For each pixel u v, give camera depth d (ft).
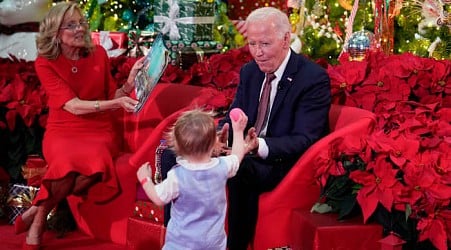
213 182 11.32
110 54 20.27
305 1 20.07
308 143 12.82
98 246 15.03
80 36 14.87
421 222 10.83
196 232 11.30
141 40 20.24
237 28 21.63
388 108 13.94
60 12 14.78
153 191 11.21
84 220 15.61
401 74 14.46
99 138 15.37
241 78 13.84
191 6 19.04
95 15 22.08
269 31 12.83
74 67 15.17
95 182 14.88
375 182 11.12
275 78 13.29
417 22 19.25
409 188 10.85
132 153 16.49
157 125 16.26
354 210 11.88
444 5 18.85
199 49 19.24
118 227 15.10
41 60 15.06
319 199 12.35
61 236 15.51
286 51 13.17
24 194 16.40
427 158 11.09
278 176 13.02
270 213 12.70
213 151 12.22
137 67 15.42
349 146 11.58
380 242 11.28
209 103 15.30
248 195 12.94
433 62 14.78
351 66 14.69
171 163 12.85
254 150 12.59
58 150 14.64
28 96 16.71
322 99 13.05
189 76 17.40
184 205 11.32
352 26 18.74
